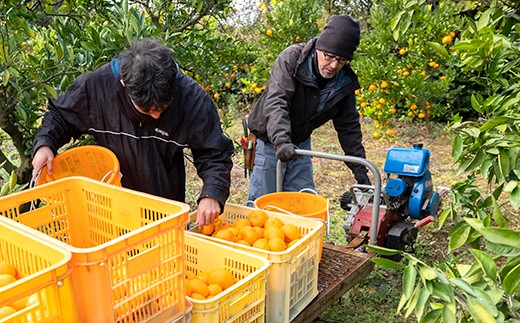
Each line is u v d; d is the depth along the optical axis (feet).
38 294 3.94
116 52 9.36
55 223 6.45
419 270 4.11
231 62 16.72
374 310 10.81
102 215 6.39
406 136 24.66
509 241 4.00
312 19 25.99
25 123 9.57
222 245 6.50
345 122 10.91
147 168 7.69
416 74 22.17
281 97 9.83
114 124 7.42
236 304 5.62
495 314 3.82
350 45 9.20
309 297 7.05
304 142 11.34
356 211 11.00
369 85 23.00
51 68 8.54
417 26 22.50
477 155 5.14
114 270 4.42
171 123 7.23
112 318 4.44
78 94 7.31
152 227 4.64
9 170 10.09
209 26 16.33
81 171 7.70
